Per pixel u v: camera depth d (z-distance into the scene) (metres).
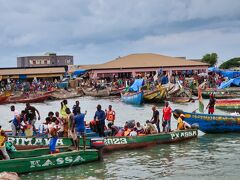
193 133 25.64
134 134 23.45
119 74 97.12
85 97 72.69
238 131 28.30
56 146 20.12
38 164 17.92
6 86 82.00
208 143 24.56
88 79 93.00
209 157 20.86
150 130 24.22
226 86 66.44
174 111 27.41
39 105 59.31
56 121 21.44
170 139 24.30
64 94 71.12
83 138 19.89
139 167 18.92
